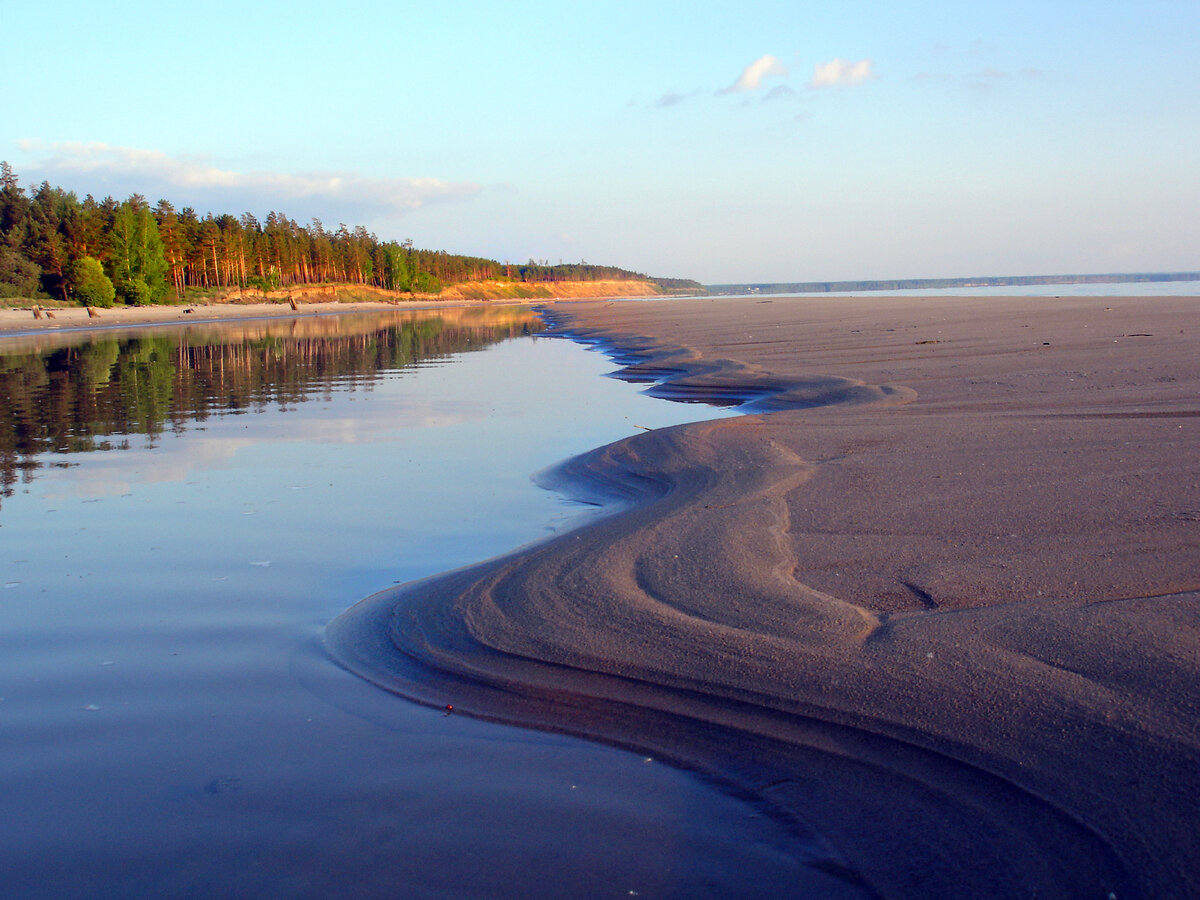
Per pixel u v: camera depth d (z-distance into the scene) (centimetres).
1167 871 269
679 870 298
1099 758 322
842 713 378
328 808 341
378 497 902
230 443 1241
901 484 737
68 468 1068
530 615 512
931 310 3425
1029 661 392
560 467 1017
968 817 309
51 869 305
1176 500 627
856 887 285
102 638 527
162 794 353
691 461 920
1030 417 1021
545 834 321
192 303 8962
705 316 4194
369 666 479
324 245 12475
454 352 3116
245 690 452
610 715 404
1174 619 415
